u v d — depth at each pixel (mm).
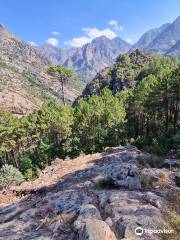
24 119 63531
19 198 18484
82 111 62562
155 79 60312
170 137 44781
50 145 58969
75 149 57781
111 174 15586
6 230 11656
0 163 69938
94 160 25922
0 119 60969
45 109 63250
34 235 10547
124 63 158000
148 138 50844
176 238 9023
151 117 60656
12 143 61125
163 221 9906
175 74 48062
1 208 15477
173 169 17781
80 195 14141
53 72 76250
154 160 20547
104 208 11844
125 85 131125
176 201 11914
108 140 58625
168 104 57312
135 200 11891
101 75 152375
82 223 10195
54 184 19547
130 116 63781
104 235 9062
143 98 55969
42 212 12961
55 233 10352
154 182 14164
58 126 61250
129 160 22938
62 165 26125
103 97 69250
